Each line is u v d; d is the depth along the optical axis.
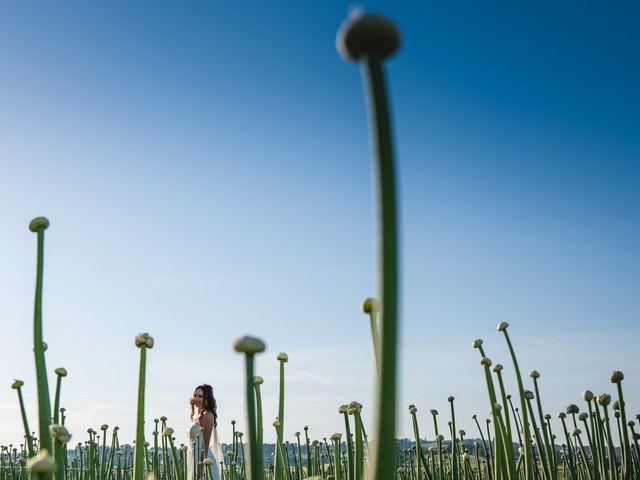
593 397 5.66
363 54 1.22
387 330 1.17
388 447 1.16
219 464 9.12
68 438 2.73
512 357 4.86
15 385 4.23
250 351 2.21
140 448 3.35
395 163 1.20
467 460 7.67
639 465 6.05
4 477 8.35
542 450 5.26
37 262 2.87
